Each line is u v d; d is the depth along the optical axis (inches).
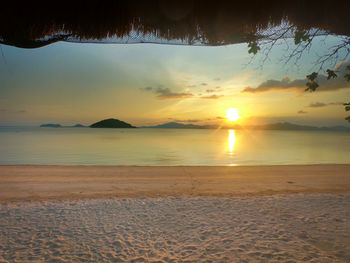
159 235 162.1
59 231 168.2
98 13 52.6
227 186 324.5
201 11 53.9
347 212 208.1
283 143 2375.7
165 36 58.9
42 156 1023.6
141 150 1403.8
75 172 424.8
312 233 164.6
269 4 55.5
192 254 135.9
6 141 2338.8
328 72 73.5
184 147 1688.0
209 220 189.9
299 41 64.9
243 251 139.0
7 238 155.8
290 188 313.0
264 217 196.2
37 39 54.8
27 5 49.8
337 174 421.7
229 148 1610.5
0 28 51.3
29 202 237.5
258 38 62.3
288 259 129.8
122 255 135.0
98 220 189.9
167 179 371.6
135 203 235.1
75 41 58.6
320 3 56.1
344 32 60.7
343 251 138.9
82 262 127.4
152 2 52.4
